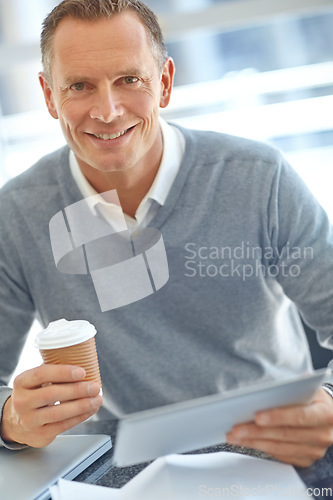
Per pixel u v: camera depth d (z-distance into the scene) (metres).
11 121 3.31
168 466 0.92
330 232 1.48
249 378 1.52
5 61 3.00
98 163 1.31
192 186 1.48
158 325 1.49
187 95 3.12
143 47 1.25
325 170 3.13
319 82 3.03
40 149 3.33
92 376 1.05
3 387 1.21
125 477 0.97
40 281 1.53
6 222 1.55
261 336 1.52
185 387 1.51
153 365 1.50
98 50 1.21
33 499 0.92
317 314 1.43
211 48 3.03
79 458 1.02
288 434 0.90
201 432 0.87
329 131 3.08
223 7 2.85
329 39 2.96
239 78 3.07
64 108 1.28
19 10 2.97
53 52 1.26
